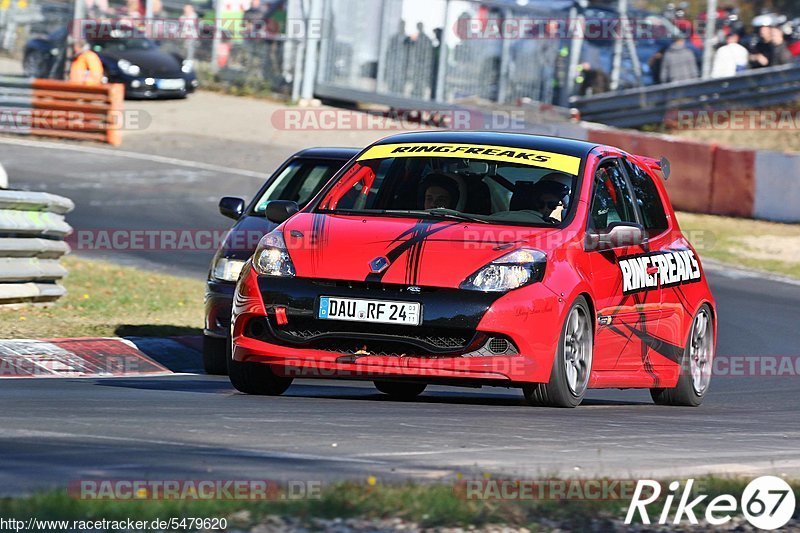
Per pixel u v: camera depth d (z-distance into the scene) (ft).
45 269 131.95
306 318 77.87
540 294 77.41
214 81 358.64
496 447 61.52
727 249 219.00
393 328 76.54
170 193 242.78
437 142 91.76
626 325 88.17
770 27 298.15
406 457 56.90
